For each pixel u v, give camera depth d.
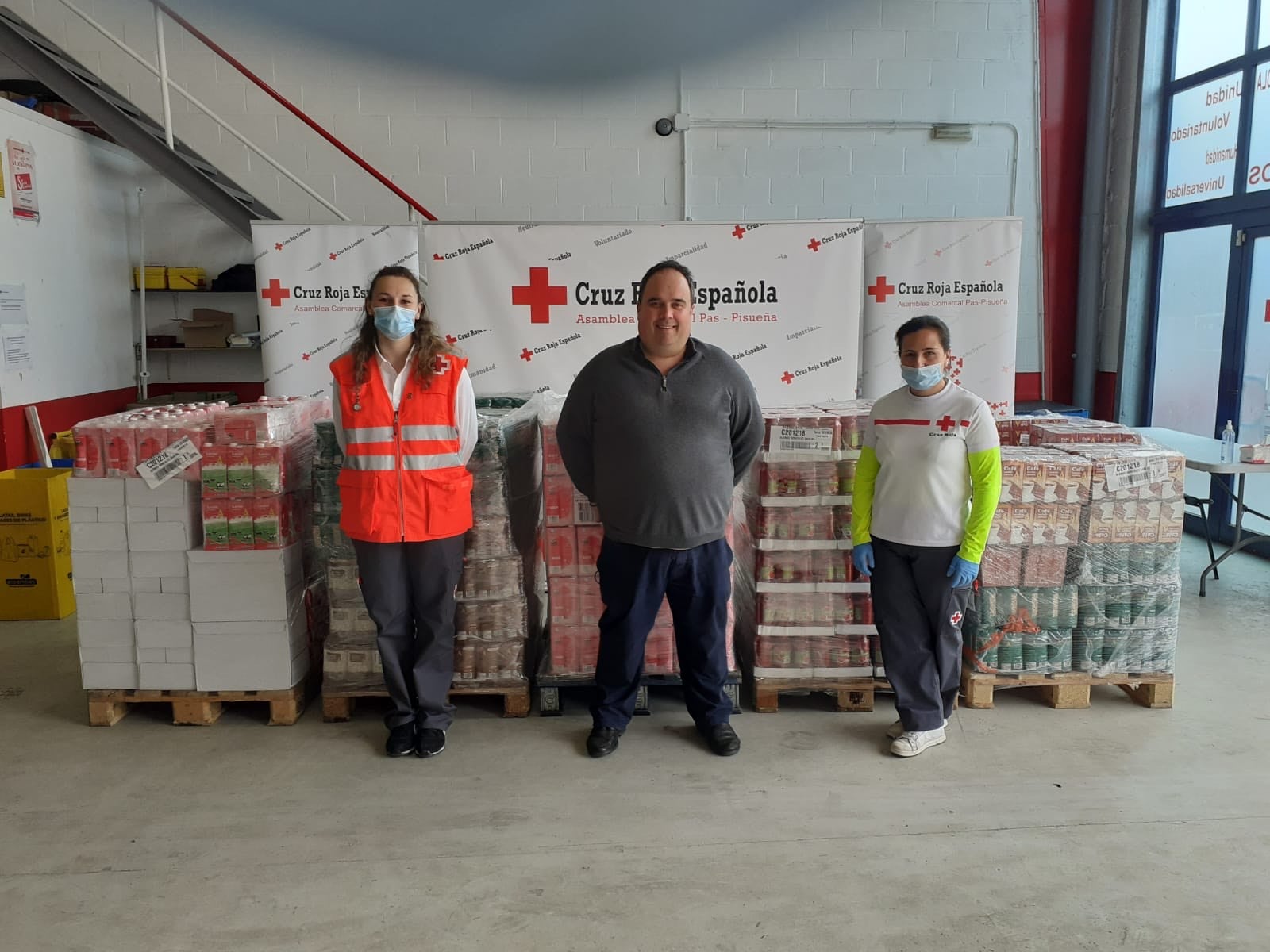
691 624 2.93
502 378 4.39
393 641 2.93
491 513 3.18
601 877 2.30
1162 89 6.18
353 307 4.37
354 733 3.14
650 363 2.76
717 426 2.77
